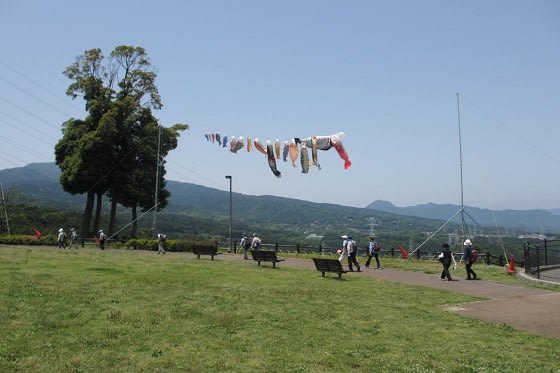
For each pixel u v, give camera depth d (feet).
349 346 36.01
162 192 193.47
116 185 181.88
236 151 93.15
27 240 158.40
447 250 78.48
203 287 62.18
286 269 91.15
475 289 67.97
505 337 40.27
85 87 179.63
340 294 60.49
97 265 86.58
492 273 88.17
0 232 195.31
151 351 32.63
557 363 33.12
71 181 174.19
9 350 30.99
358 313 48.65
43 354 30.73
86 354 31.27
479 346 37.14
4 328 36.70
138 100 186.60
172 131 193.47
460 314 49.88
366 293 62.13
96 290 56.24
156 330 38.34
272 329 40.32
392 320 45.91
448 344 37.60
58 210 242.37
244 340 36.52
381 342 37.60
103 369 28.66
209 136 95.20
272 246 146.51
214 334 37.86
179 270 82.12
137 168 184.44
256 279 72.69
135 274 73.56
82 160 172.24
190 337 36.70
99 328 38.32
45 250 126.93
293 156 80.38
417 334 40.60
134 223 185.98
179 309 46.80
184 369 29.27
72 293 53.21
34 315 41.60
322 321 44.29
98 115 180.55
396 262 110.22
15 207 222.28
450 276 79.41
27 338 34.24
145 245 153.07
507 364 32.50
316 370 30.04
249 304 51.26
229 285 64.80
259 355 32.71
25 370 27.68
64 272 73.41
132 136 185.88
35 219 221.46
